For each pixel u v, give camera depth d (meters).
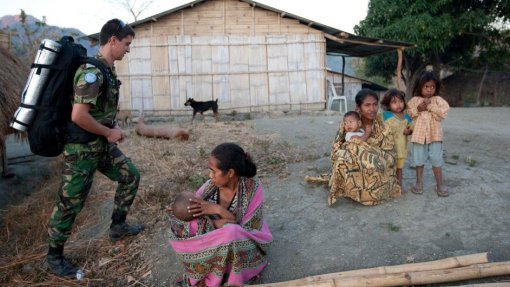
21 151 9.39
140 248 3.77
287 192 4.66
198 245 2.77
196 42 12.30
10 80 5.57
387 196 4.06
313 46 12.70
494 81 17.92
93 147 3.22
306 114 12.77
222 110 12.48
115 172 3.66
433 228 3.56
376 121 4.05
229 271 2.85
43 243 4.10
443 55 19.00
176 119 12.39
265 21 12.56
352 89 22.69
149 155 6.47
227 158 2.78
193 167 5.86
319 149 6.59
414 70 20.03
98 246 3.88
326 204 4.23
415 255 3.20
